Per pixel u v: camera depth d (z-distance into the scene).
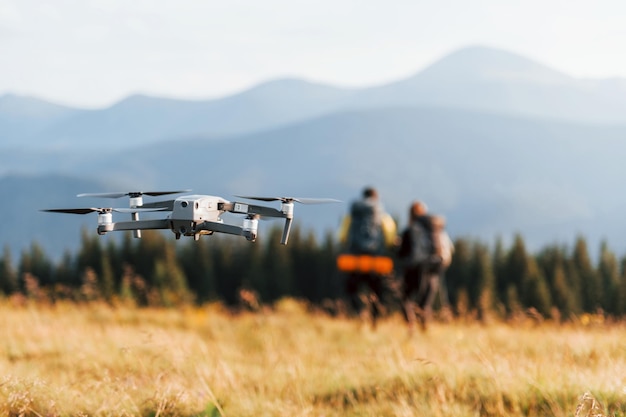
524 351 12.72
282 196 5.45
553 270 155.25
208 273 157.25
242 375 10.90
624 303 128.12
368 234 19.22
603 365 10.16
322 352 14.63
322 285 164.12
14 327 15.65
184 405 8.48
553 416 7.81
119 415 7.83
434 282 18.91
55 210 5.34
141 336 13.88
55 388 8.80
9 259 152.38
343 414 8.63
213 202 5.41
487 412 8.29
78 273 150.62
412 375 10.12
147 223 5.38
